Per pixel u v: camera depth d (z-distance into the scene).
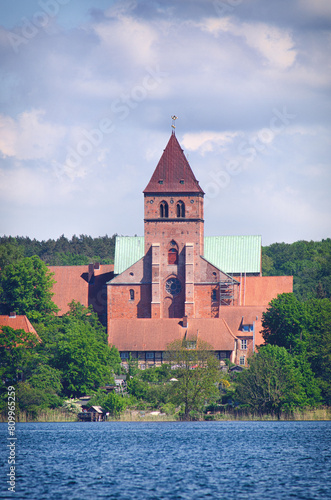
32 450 154.88
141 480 123.88
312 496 112.94
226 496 113.00
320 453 148.50
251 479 124.25
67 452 152.12
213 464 137.50
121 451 153.00
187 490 116.69
